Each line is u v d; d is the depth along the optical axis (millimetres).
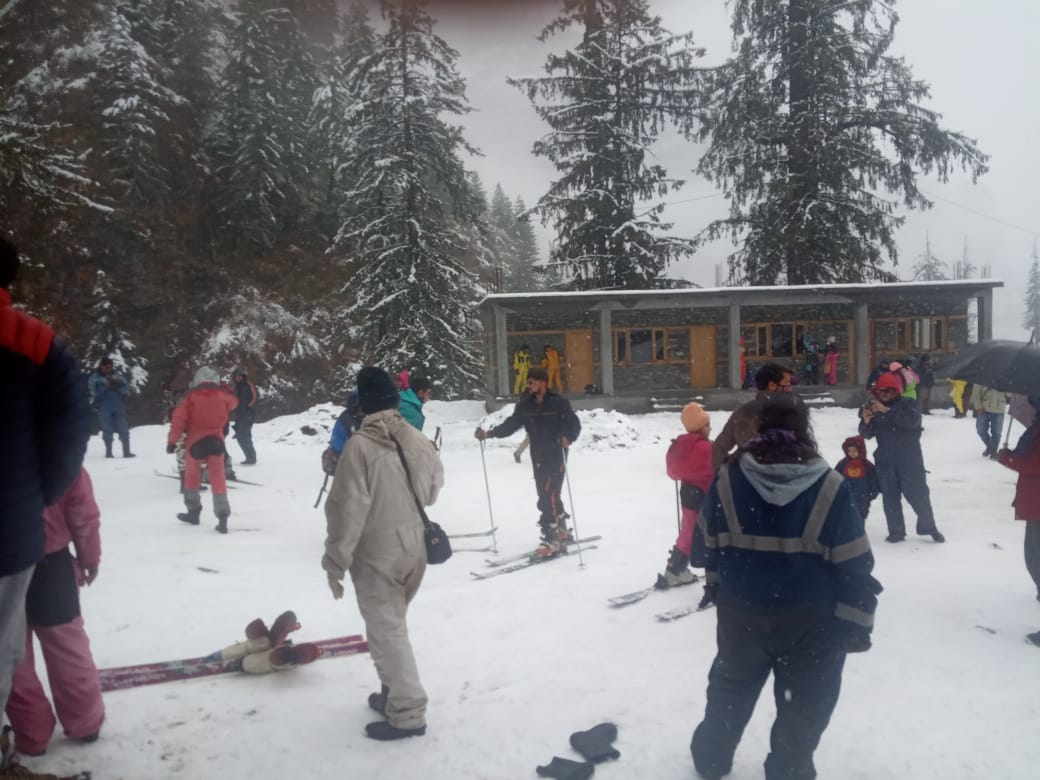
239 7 39969
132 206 36594
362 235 29859
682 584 6543
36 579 3564
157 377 37250
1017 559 7273
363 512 3848
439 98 29281
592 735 3805
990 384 5566
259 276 41500
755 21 32094
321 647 5094
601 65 34656
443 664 4898
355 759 3688
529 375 7988
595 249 34406
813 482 3049
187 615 5945
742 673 3201
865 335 26875
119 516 10281
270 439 19469
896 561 7270
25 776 3342
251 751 3762
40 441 2791
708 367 28719
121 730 3949
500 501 11305
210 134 41844
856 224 31219
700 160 33938
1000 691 4320
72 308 35156
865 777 3463
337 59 43031
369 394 4105
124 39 36719
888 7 31203
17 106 32812
